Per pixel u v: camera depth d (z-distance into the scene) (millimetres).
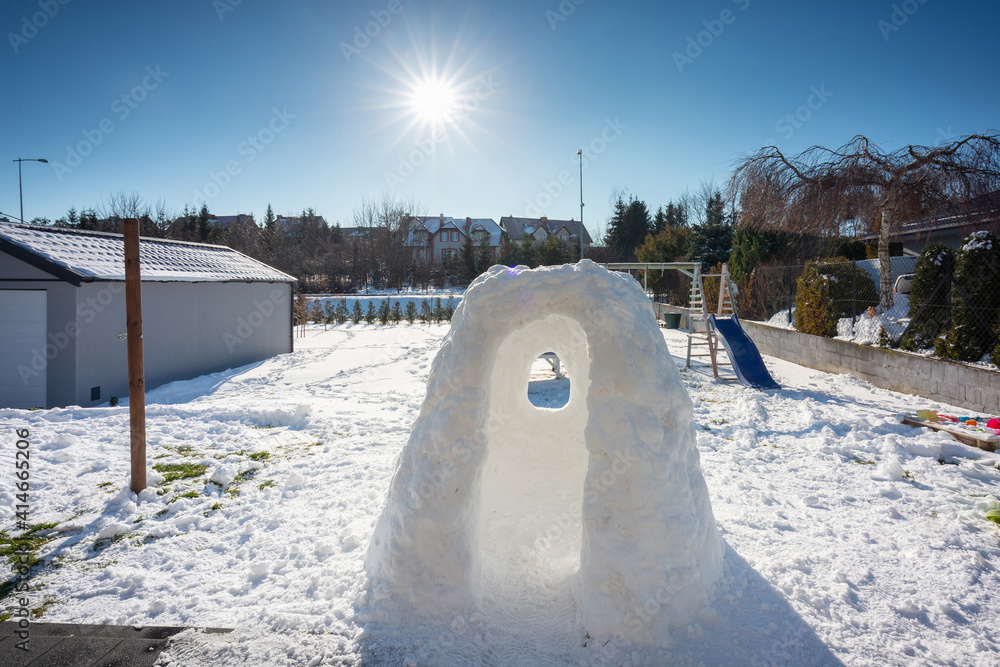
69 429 6852
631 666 2602
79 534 4203
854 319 12273
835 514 4551
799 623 2984
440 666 2641
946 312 9469
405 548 3025
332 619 3025
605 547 2756
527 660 2672
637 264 14289
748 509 4625
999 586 3439
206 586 3475
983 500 4742
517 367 4922
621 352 2893
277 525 4375
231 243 38188
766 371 11125
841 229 14008
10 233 9477
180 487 5191
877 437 6746
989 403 7914
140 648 2848
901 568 3631
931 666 2682
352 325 24266
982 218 11836
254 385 11117
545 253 37406
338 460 6039
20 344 9297
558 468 5109
